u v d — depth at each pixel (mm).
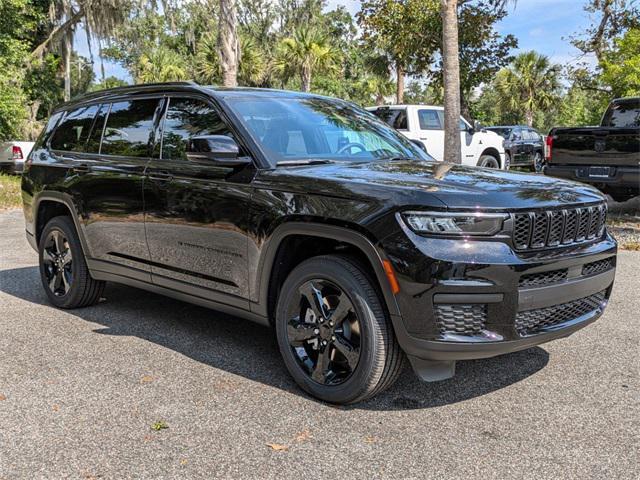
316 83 48312
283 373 3994
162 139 4629
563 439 3111
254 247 3799
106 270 5074
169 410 3424
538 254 3266
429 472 2793
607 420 3332
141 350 4418
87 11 23453
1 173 17281
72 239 5344
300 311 3695
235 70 17531
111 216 4891
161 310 5500
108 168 4918
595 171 9953
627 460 2902
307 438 3113
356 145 4512
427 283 3074
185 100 4578
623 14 19828
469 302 3092
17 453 2951
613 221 10398
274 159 3951
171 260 4438
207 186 4094
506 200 3223
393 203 3211
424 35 19922
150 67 38781
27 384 3781
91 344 4547
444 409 3467
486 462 2883
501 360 4254
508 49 20750
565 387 3785
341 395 3445
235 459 2904
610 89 17922
